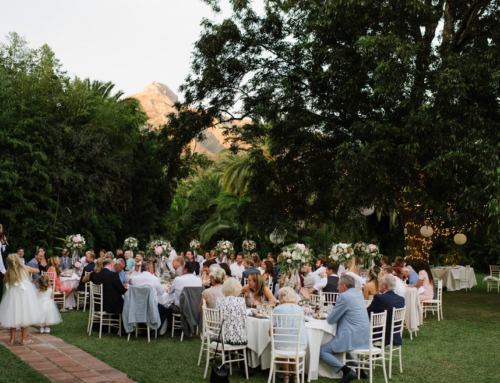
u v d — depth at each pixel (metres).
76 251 11.62
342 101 11.70
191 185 32.38
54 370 5.46
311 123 12.37
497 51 10.41
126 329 7.34
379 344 5.70
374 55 10.70
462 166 9.90
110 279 7.70
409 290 8.03
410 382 5.34
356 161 10.09
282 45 13.95
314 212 13.09
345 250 9.66
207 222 26.00
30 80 17.17
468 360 6.34
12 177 15.18
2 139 14.91
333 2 10.97
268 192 13.73
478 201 9.55
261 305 6.04
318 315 5.92
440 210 10.91
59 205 17.27
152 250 11.41
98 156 18.45
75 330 8.09
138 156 22.62
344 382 5.22
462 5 12.49
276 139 13.30
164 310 7.88
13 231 15.84
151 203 23.47
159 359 6.19
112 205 20.08
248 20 14.00
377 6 10.99
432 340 7.73
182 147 15.69
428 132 10.41
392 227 24.81
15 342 6.95
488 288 16.03
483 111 10.42
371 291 7.24
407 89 10.64
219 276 6.32
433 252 25.67
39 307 7.08
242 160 25.25
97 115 19.19
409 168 10.80
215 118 15.30
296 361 5.05
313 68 12.81
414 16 11.13
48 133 16.92
